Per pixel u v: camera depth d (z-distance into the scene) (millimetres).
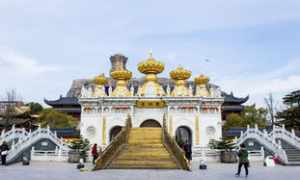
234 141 44656
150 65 57500
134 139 37688
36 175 23125
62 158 39250
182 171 25781
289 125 63469
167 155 30453
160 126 54125
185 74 57312
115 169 27156
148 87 56281
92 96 55156
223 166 32250
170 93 58375
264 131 45688
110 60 131625
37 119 72312
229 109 81938
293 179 20969
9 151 35438
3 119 70250
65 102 85438
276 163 35625
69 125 72250
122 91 56750
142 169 27109
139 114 54594
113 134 54250
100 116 54219
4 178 21266
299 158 36500
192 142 52625
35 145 42594
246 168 22750
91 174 23406
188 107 53750
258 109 83625
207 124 53844
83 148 38906
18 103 89688
